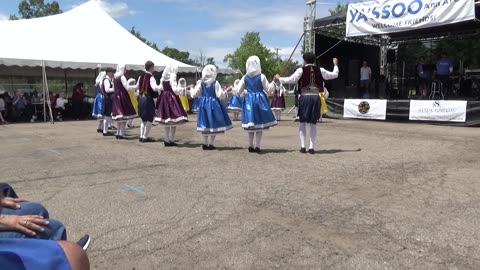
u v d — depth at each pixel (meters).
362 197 4.65
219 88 7.86
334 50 17.47
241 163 6.59
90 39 19.06
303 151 7.53
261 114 7.35
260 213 4.16
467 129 11.55
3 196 2.21
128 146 8.67
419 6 12.67
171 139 8.71
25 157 7.54
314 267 2.99
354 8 14.20
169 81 8.34
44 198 4.77
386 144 8.65
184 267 3.03
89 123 15.43
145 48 20.33
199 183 5.35
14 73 21.17
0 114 15.74
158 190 5.04
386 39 18.84
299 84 7.37
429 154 7.36
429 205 4.34
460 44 17.67
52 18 19.84
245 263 3.07
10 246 1.66
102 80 11.09
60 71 23.64
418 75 17.30
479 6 12.23
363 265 3.00
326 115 15.89
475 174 5.71
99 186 5.27
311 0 15.64
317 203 4.45
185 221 3.96
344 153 7.48
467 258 3.09
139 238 3.57
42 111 17.17
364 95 17.52
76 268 1.71
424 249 3.26
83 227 3.84
